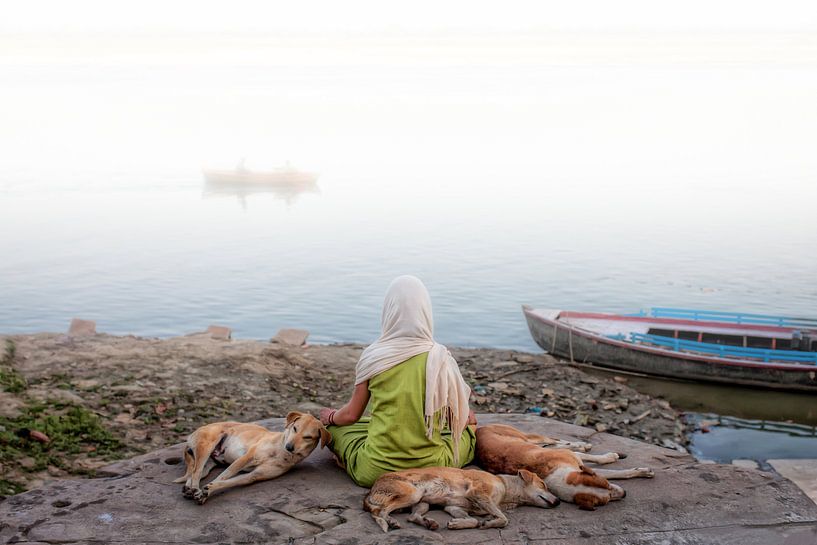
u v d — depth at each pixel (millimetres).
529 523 4062
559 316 18547
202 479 4652
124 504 4316
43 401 8641
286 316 20500
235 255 28922
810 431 12648
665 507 4234
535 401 12258
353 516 4125
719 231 33906
